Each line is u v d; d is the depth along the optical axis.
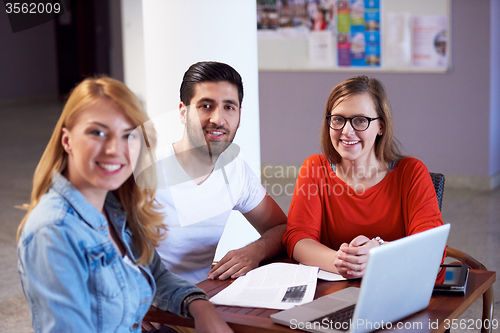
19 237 1.37
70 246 1.31
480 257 3.87
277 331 1.43
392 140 2.05
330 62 6.02
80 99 1.35
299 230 2.02
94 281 1.36
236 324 1.48
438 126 5.71
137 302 1.48
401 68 5.74
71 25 11.67
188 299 1.56
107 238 1.40
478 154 5.61
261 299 1.62
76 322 1.31
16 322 3.11
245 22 3.03
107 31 10.91
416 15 5.60
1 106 11.56
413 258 1.38
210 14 2.94
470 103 5.55
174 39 2.96
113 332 1.42
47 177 1.39
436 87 5.65
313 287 1.67
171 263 2.00
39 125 9.54
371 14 5.76
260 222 2.22
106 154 1.34
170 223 1.96
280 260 1.99
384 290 1.34
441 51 5.57
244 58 3.04
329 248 1.92
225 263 1.87
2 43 11.46
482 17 5.36
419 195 1.99
